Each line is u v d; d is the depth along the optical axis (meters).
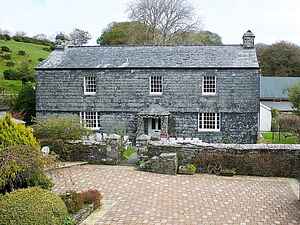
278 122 41.31
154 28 59.59
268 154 19.98
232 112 30.97
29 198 9.73
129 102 32.06
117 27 64.56
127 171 19.55
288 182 18.45
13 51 68.62
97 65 32.41
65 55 34.06
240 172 20.09
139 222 11.74
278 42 77.12
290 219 12.27
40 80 32.97
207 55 32.25
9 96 42.22
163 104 31.70
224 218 12.28
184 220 12.01
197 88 31.28
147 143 21.92
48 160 13.27
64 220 10.27
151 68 31.62
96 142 21.91
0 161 11.55
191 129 31.50
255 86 30.70
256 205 13.92
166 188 16.27
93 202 13.02
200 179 18.50
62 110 32.81
